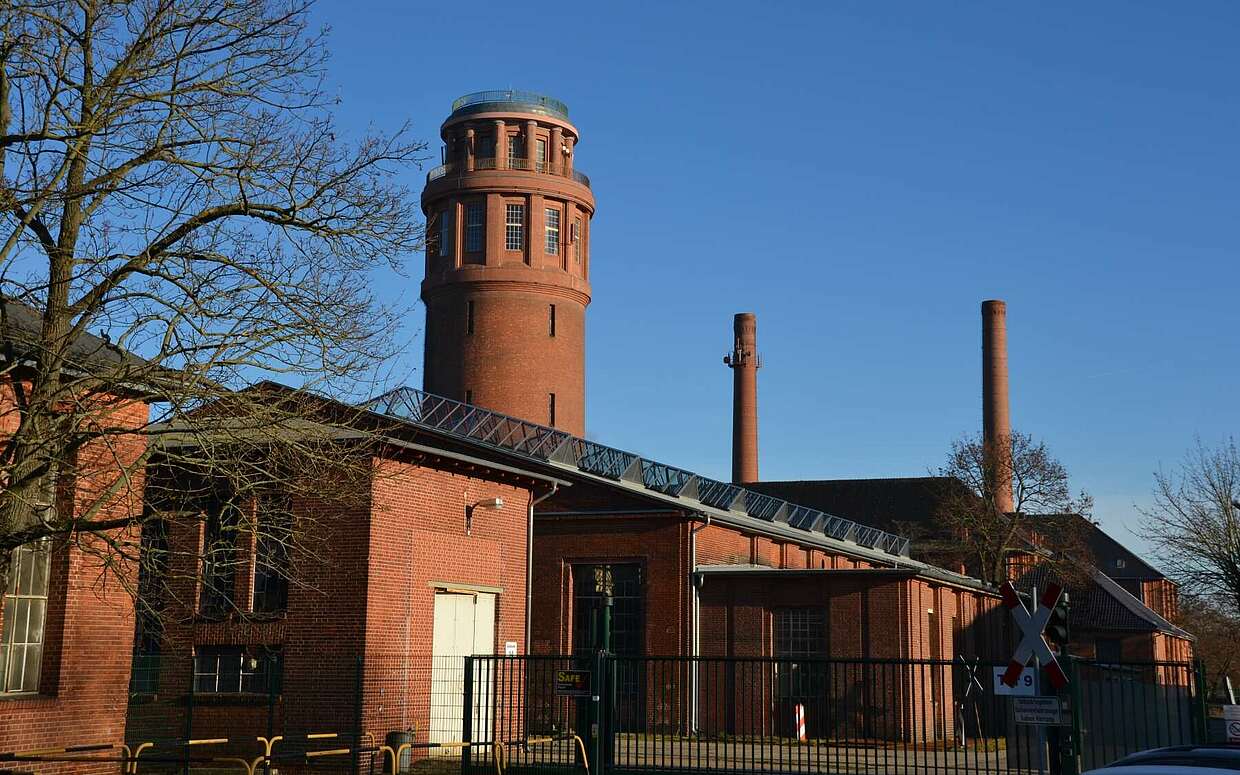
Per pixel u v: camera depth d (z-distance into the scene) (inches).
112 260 658.2
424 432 1429.6
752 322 3373.5
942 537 2738.7
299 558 946.1
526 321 2219.5
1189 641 3016.7
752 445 3304.6
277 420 662.5
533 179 2249.0
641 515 1505.9
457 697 1126.4
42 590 791.7
